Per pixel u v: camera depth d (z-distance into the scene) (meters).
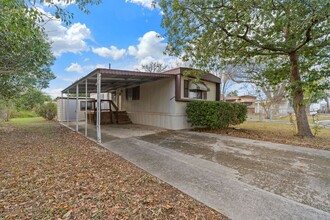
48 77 11.14
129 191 3.20
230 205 2.78
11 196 2.95
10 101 14.93
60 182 3.51
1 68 7.36
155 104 12.09
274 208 2.69
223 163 4.74
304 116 8.28
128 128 11.52
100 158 5.25
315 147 6.30
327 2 4.93
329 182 3.56
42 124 14.84
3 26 3.77
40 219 2.36
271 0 5.91
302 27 6.50
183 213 2.55
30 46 6.86
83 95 19.36
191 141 7.46
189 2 6.81
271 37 7.98
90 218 2.39
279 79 9.39
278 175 3.92
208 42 8.05
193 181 3.67
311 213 2.56
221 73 20.19
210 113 9.50
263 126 12.73
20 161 4.80
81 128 12.05
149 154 5.68
